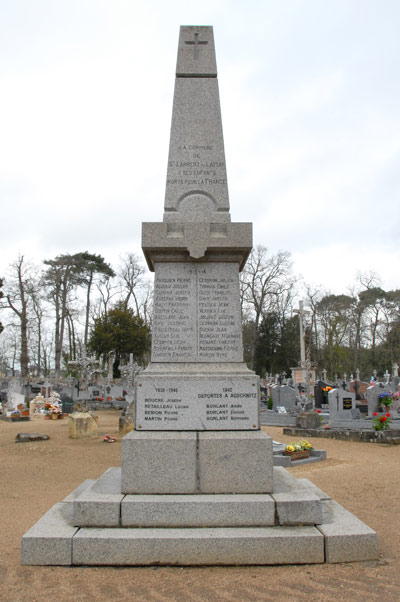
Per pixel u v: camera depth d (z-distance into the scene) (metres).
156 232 6.49
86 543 4.67
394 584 4.22
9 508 7.45
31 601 3.97
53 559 4.68
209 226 6.54
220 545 4.67
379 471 10.61
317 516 5.05
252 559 4.66
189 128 7.23
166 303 6.53
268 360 51.34
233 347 6.44
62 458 12.66
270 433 18.83
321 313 59.75
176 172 7.08
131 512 5.04
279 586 4.19
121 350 45.47
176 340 6.45
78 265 59.97
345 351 56.38
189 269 6.63
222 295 6.57
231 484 5.55
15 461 12.25
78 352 60.16
